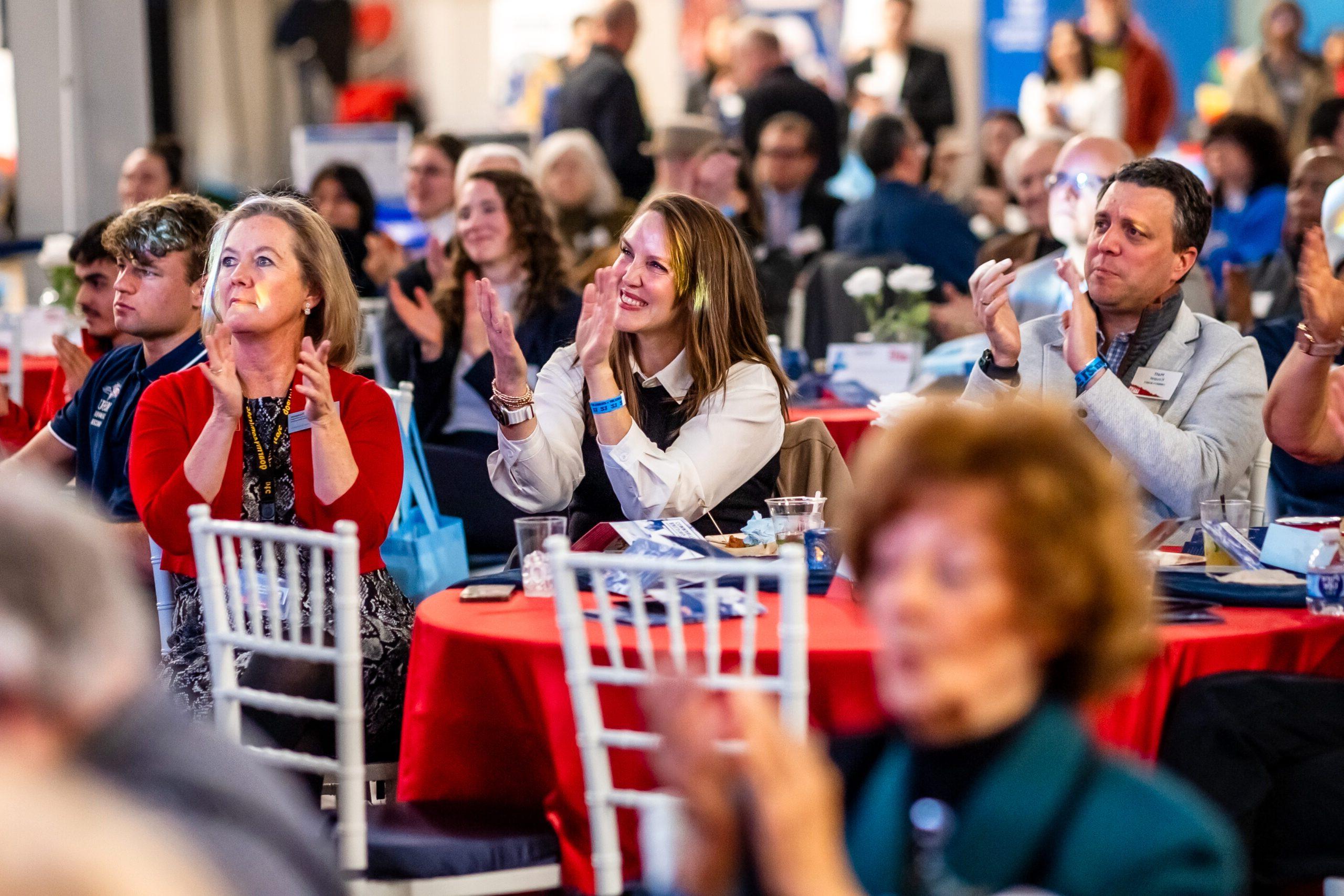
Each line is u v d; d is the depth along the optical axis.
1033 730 1.91
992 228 14.40
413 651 4.44
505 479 5.55
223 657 4.16
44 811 1.18
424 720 4.32
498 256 8.12
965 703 1.90
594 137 14.94
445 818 4.16
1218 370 5.50
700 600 4.28
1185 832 1.83
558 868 4.03
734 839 1.85
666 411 5.47
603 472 5.52
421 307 8.30
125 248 5.84
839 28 19.06
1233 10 18.72
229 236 5.01
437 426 8.24
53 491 1.86
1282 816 3.93
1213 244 11.25
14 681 1.69
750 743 1.82
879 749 2.11
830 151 14.23
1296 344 5.14
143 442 5.04
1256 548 4.73
